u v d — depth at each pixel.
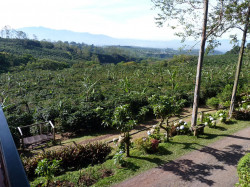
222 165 6.98
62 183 5.96
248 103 13.09
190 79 25.08
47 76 31.50
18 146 9.71
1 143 1.15
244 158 5.72
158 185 6.02
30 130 11.33
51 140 10.22
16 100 16.69
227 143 8.59
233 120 11.25
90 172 6.62
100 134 11.73
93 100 16.92
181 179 6.28
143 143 8.05
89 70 39.47
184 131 9.63
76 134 11.89
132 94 16.61
